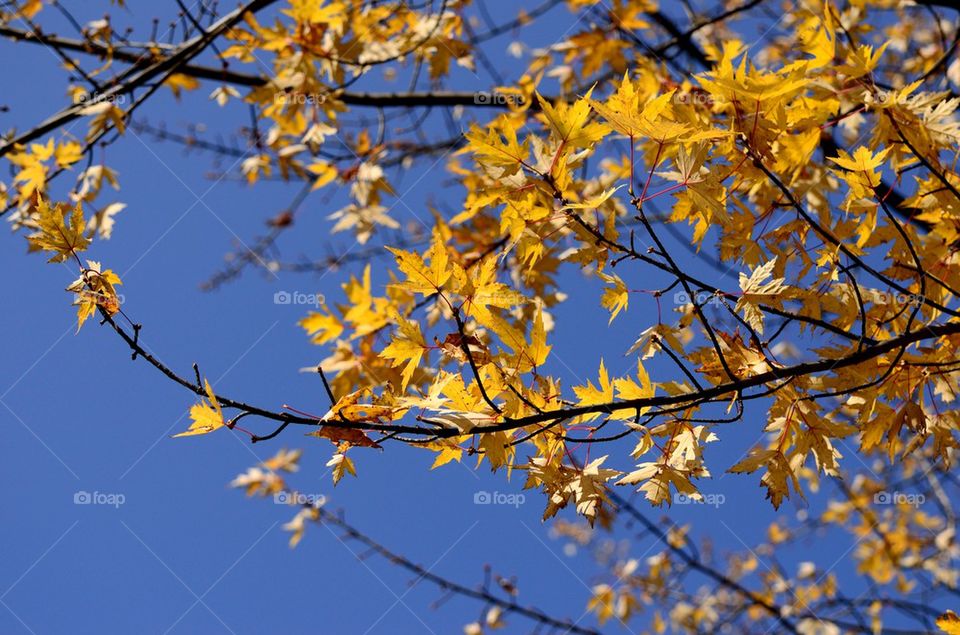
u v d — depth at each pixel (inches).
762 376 147.2
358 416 145.5
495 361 146.8
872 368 150.8
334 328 177.0
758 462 149.9
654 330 149.4
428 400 145.3
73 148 181.3
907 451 151.9
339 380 175.2
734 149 147.9
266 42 183.6
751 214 149.6
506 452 148.1
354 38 188.4
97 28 193.0
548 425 146.1
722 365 148.6
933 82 184.9
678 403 147.2
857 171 147.4
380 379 174.6
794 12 170.1
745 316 147.3
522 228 145.6
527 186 145.3
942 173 149.7
